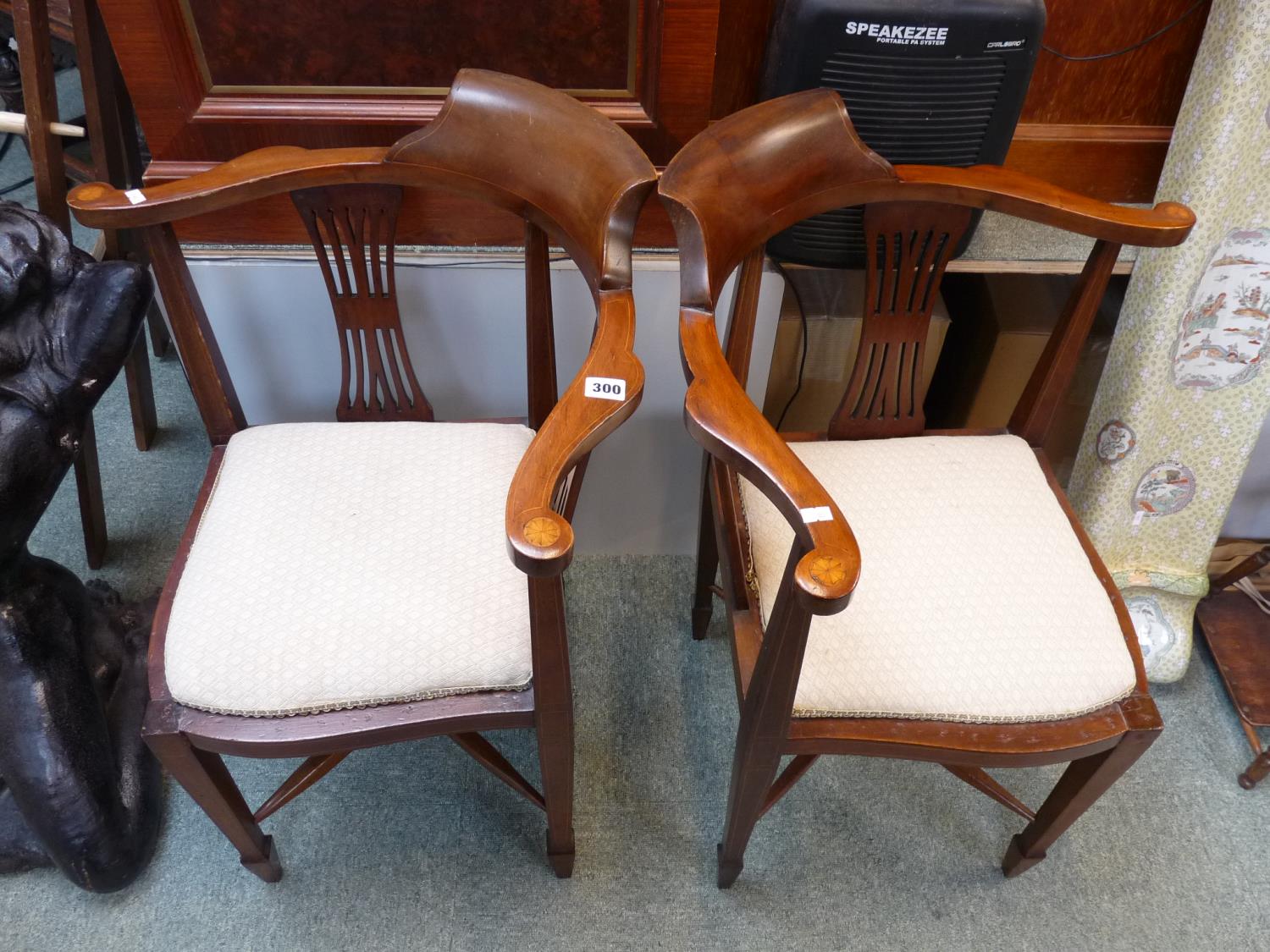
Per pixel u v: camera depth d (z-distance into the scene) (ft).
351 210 3.36
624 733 4.61
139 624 4.64
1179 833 4.32
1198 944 4.00
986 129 3.57
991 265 4.03
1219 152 3.61
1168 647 4.75
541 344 3.65
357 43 3.52
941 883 4.17
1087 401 4.98
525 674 3.16
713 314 2.93
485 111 3.15
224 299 4.05
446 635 3.14
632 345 2.79
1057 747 3.14
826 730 3.15
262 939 3.96
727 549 3.63
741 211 3.14
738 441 2.53
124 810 4.00
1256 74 3.44
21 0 3.51
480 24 3.48
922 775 4.49
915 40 3.26
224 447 3.78
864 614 3.22
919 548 3.38
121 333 3.35
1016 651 3.18
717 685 4.81
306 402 4.53
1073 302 3.48
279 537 3.33
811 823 4.33
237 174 3.15
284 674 3.07
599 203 3.01
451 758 4.50
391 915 4.03
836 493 3.53
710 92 3.64
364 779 4.42
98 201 3.09
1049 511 3.55
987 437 3.84
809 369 4.63
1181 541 4.69
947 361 5.17
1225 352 4.04
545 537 2.28
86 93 4.15
